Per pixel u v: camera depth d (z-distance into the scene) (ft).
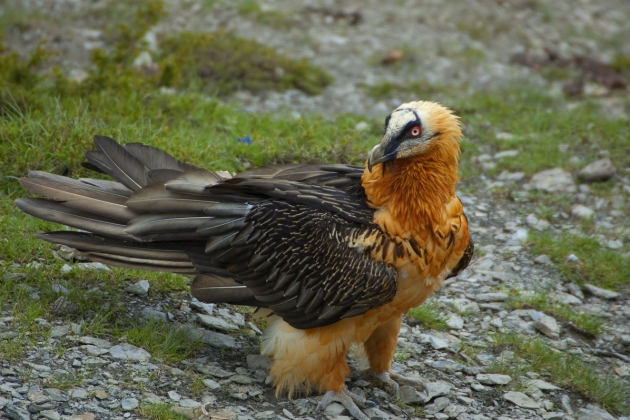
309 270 27.45
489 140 57.00
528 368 32.89
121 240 29.40
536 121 59.98
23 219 35.76
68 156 39.50
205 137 46.01
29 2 81.15
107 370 27.45
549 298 39.01
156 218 28.86
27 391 25.46
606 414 30.35
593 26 100.42
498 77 77.66
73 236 29.37
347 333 28.09
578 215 47.62
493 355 33.83
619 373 33.81
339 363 28.53
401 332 34.68
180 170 31.73
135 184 31.17
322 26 85.40
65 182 30.73
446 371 32.14
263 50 68.44
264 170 31.50
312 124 52.80
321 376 28.40
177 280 34.47
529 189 50.29
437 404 29.48
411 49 81.05
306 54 76.95
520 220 46.70
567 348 35.32
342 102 65.87
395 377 30.78
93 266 33.78
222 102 60.49
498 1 100.68
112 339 29.32
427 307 36.50
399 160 27.20
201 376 28.53
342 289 27.09
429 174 27.17
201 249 28.99
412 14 92.12
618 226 47.03
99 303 31.22
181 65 59.77
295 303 27.68
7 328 28.55
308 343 27.96
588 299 39.83
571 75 79.87
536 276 40.96
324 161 45.06
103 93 48.91
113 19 78.59
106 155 32.07
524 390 31.22
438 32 88.22
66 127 41.27
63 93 49.96
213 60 65.41
